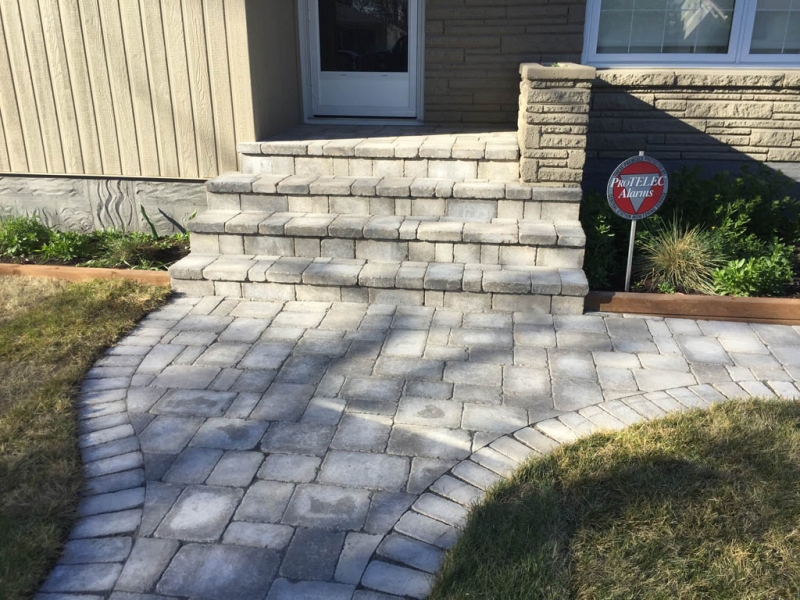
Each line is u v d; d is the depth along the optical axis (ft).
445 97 22.36
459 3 21.20
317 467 10.36
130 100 19.45
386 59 23.26
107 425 11.46
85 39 18.98
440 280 15.66
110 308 15.75
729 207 18.02
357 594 8.00
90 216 21.01
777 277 15.93
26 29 19.07
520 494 9.50
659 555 8.45
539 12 20.89
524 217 17.33
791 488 9.61
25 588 7.99
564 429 11.27
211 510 9.44
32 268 17.87
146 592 8.07
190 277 16.72
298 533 8.99
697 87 20.44
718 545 8.62
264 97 19.90
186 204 20.51
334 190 17.62
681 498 9.39
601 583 8.04
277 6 20.71
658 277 16.80
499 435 11.14
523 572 8.13
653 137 21.09
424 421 11.54
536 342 14.34
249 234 17.25
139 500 9.64
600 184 21.68
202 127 19.44
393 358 13.67
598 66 21.62
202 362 13.58
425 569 8.38
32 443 10.71
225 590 8.09
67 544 8.82
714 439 10.71
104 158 20.18
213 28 18.43
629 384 12.71
